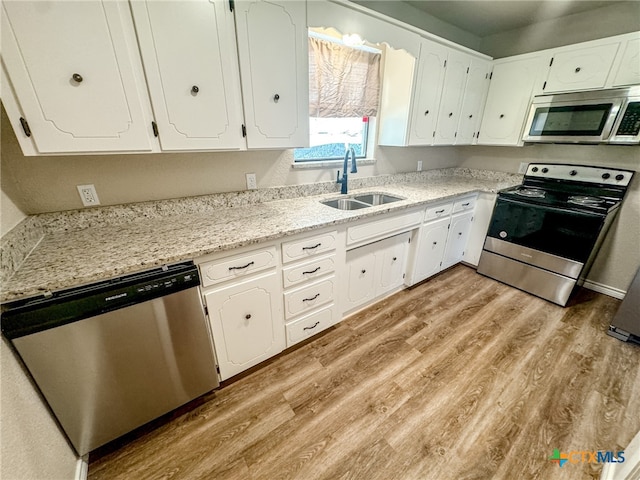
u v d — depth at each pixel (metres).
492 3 2.22
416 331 2.06
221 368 1.50
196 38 1.20
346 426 1.39
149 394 1.28
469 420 1.42
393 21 1.84
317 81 2.00
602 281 2.55
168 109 1.23
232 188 1.88
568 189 2.56
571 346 1.90
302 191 2.19
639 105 1.93
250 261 1.41
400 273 2.44
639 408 1.46
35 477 0.90
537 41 2.63
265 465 1.23
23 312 0.93
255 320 1.54
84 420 1.14
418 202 2.14
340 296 1.98
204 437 1.34
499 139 2.78
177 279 1.19
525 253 2.49
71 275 1.01
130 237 1.35
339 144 2.41
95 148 1.13
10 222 1.16
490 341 1.95
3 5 0.87
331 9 1.56
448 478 1.18
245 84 1.38
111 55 1.06
